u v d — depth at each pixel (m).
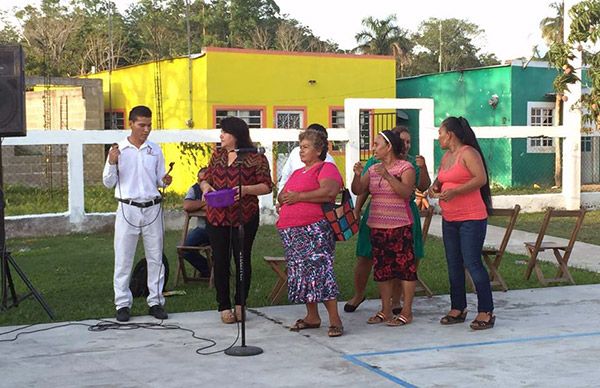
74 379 6.06
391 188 7.71
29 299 9.07
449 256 7.82
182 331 7.59
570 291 9.61
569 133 20.22
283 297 9.08
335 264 11.53
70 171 15.59
